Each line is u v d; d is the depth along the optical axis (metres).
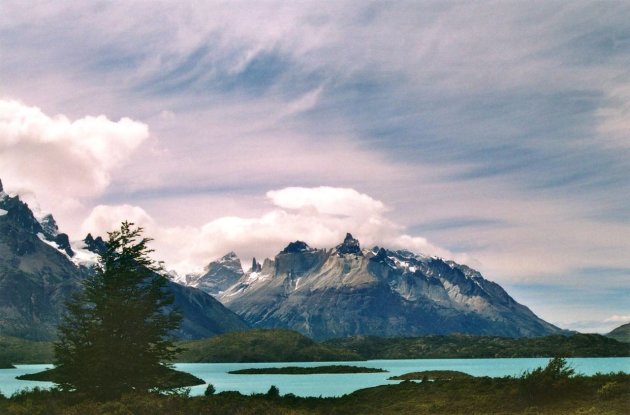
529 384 70.38
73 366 78.75
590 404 64.81
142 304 81.12
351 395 91.19
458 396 77.56
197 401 71.31
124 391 77.81
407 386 88.81
